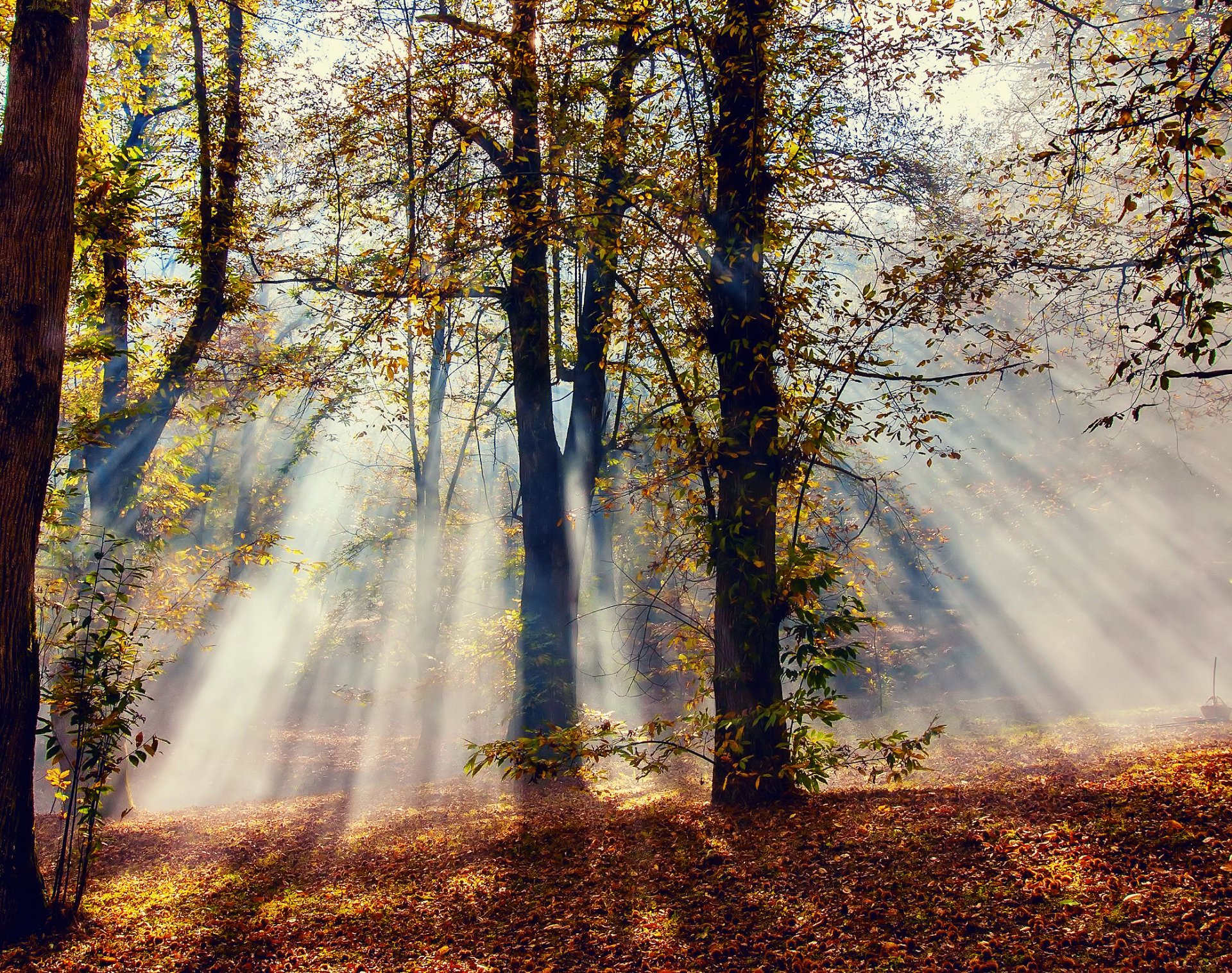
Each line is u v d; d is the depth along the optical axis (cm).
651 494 978
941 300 887
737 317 909
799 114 962
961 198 1109
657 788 1305
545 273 1452
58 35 729
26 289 714
